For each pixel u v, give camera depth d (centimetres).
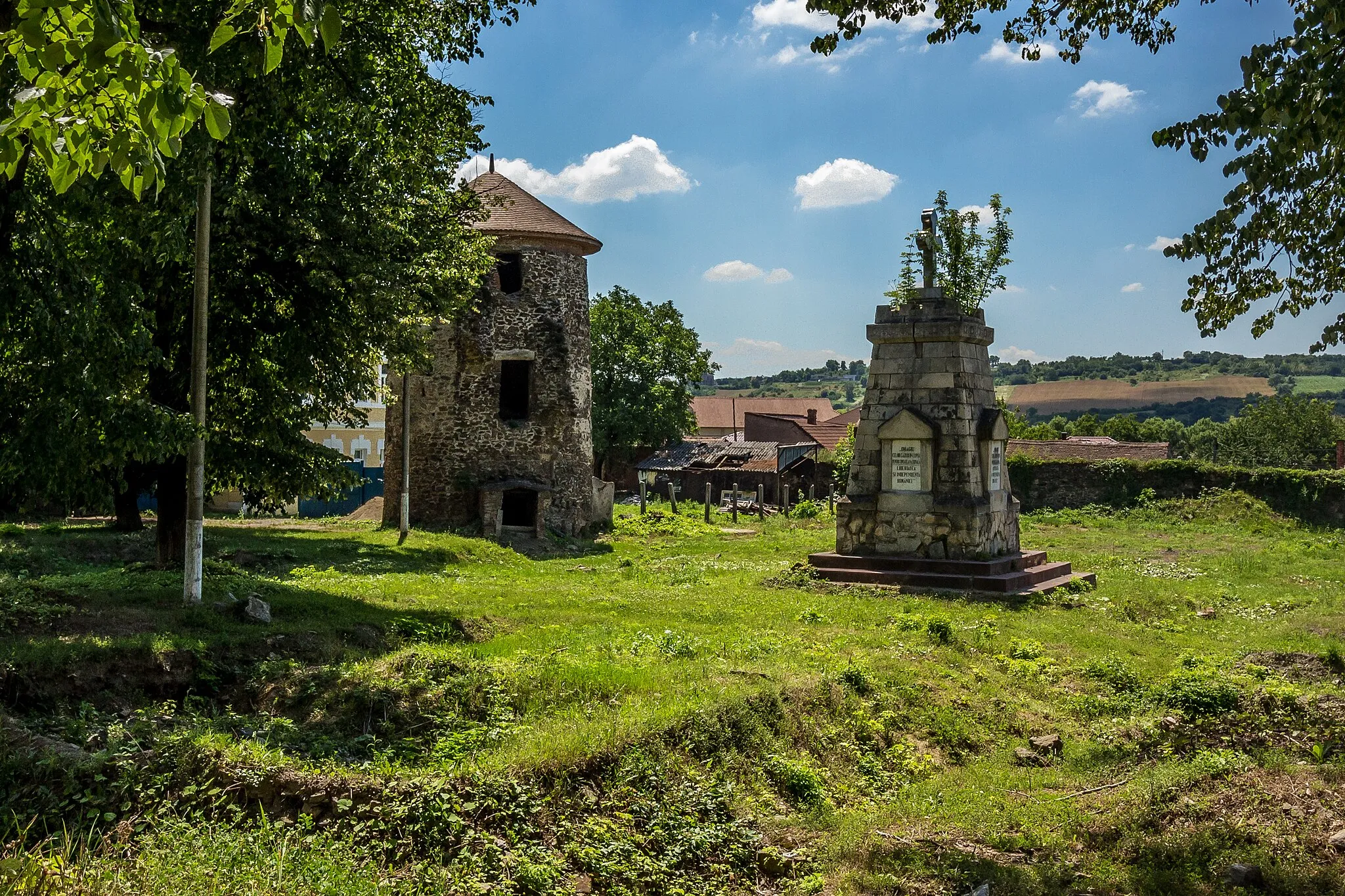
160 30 1123
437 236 1822
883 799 893
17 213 1027
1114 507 3856
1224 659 1305
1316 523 3569
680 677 1040
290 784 716
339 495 2067
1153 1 1116
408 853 664
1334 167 845
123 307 1122
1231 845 745
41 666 945
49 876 556
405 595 1540
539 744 812
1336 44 754
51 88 568
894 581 1834
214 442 1565
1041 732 1077
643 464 5425
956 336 1886
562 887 645
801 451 4991
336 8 526
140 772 712
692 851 725
